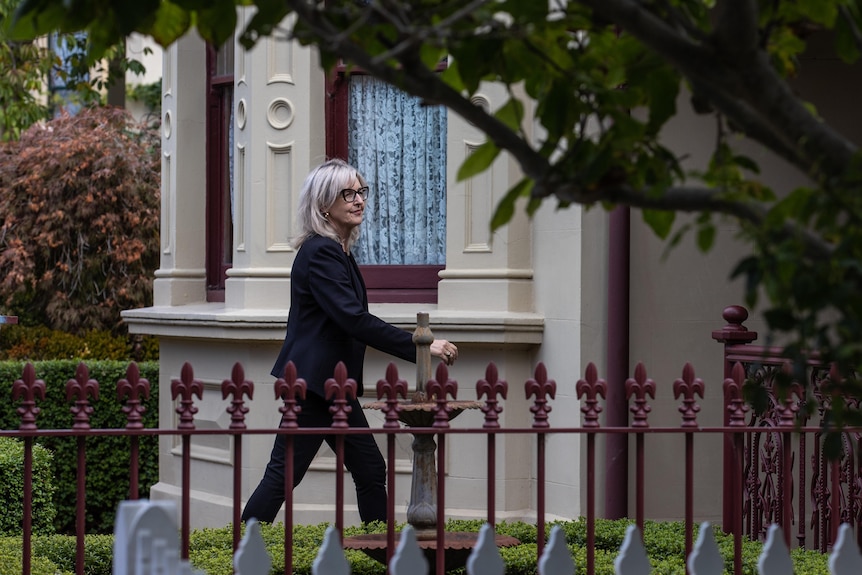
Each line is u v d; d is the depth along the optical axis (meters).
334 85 13.23
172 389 6.68
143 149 23.19
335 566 5.14
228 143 14.61
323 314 9.77
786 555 5.43
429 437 8.09
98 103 24.80
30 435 6.54
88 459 15.89
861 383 4.04
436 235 13.27
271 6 3.98
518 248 12.38
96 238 22.08
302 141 12.99
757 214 3.83
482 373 12.29
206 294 14.73
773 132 3.91
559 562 5.36
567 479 11.88
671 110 4.32
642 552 5.41
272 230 13.05
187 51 14.70
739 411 7.27
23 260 22.11
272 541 9.24
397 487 12.62
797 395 7.48
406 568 5.14
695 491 12.05
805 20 4.38
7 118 23.42
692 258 11.97
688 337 11.97
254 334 12.61
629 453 11.85
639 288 11.87
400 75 3.82
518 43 4.23
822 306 3.50
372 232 13.41
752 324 12.07
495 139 4.03
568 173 4.01
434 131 13.30
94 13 3.98
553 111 4.27
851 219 3.57
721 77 3.72
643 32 3.70
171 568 4.42
